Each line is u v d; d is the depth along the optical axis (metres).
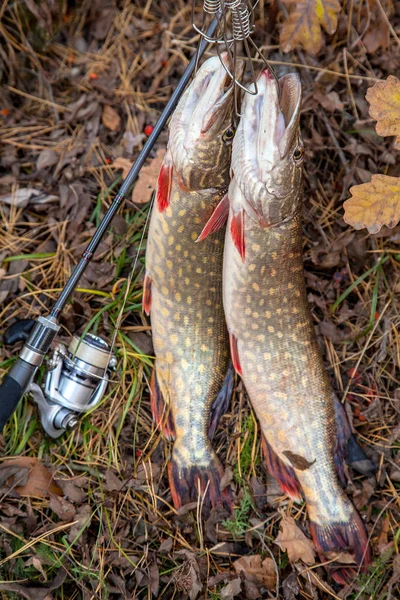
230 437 1.10
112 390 1.10
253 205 0.94
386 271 1.16
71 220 1.17
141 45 1.25
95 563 1.04
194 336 1.07
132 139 1.21
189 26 1.25
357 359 1.14
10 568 1.02
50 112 1.23
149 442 1.09
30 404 1.09
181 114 0.95
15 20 1.22
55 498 1.05
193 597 1.02
